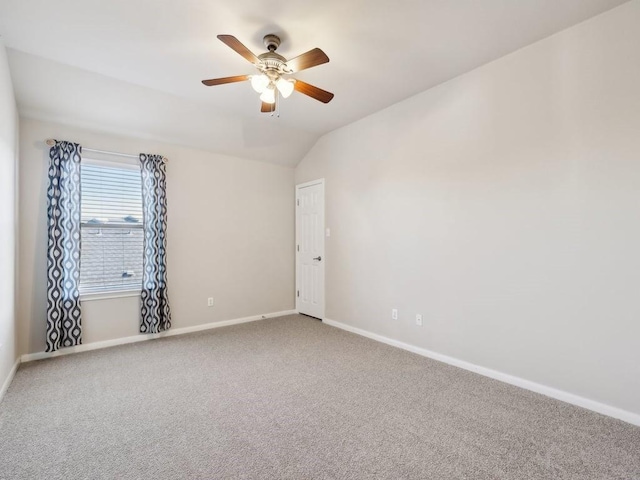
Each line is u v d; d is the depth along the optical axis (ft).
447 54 8.59
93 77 9.69
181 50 8.45
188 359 10.39
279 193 16.52
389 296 11.97
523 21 7.30
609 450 5.92
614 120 6.97
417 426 6.68
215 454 5.79
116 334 11.82
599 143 7.16
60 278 10.53
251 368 9.68
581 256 7.44
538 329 8.13
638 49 6.66
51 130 10.70
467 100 9.53
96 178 11.57
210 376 9.11
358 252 13.28
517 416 7.05
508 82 8.63
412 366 9.86
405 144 11.36
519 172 8.43
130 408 7.37
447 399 7.80
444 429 6.57
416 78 9.87
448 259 10.09
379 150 12.32
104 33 7.73
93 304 11.38
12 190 9.05
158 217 12.39
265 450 5.90
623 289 6.89
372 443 6.12
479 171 9.27
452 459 5.67
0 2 6.66
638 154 6.69
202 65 9.16
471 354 9.52
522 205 8.39
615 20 6.91
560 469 5.43
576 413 7.16
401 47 8.27
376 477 5.24
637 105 6.69
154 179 12.39
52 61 8.93
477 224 9.34
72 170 10.78
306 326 14.42
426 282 10.72
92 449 5.91
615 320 6.99
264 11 6.93
